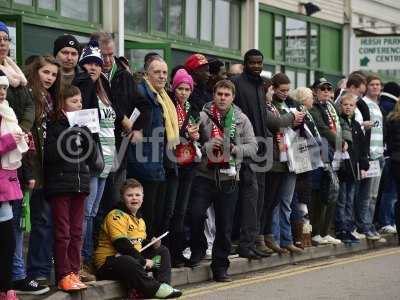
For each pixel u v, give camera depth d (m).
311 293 10.57
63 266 9.66
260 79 12.24
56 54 10.38
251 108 12.08
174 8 18.55
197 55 12.09
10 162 8.77
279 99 12.91
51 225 9.82
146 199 11.01
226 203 11.38
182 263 11.46
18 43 13.48
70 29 15.68
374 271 12.41
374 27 25.30
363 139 14.50
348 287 11.00
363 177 14.60
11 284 8.94
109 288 10.02
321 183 13.84
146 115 10.88
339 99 15.09
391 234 15.94
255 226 12.16
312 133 13.37
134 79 11.27
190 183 11.44
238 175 11.48
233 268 12.00
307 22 23.33
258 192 12.20
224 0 20.30
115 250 10.30
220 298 10.23
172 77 11.85
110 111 10.48
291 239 13.22
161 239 11.16
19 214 9.36
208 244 12.49
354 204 15.06
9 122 8.81
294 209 13.54
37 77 9.63
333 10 24.38
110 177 10.86
